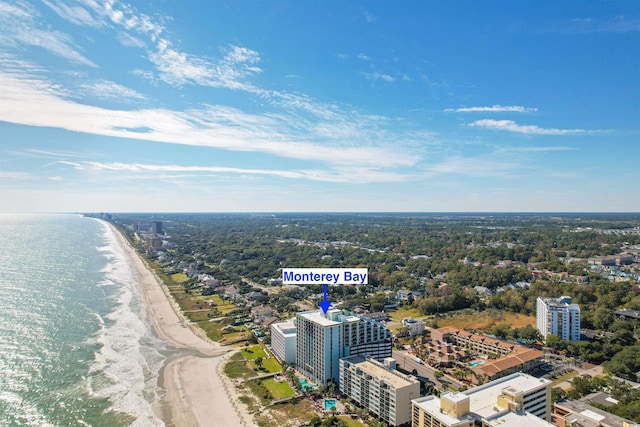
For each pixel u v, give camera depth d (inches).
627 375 7096.5
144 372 7726.4
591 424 5142.7
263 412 6254.9
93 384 7086.6
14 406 6225.4
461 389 6815.9
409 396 5684.1
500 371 7224.4
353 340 7293.3
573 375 7495.1
